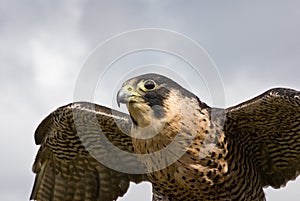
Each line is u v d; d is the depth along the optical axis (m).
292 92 16.67
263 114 17.25
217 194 17.33
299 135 17.86
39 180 20.05
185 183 17.11
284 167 18.61
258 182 18.27
